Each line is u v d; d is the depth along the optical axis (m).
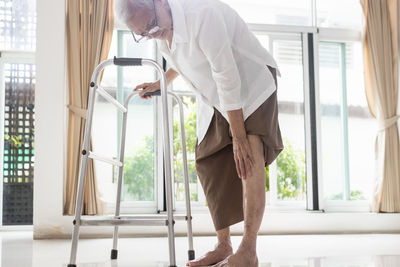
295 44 4.32
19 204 4.35
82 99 3.73
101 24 3.80
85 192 3.64
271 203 4.09
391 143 4.16
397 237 3.46
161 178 3.91
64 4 3.67
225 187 1.72
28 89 4.45
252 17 4.25
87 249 2.60
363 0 4.34
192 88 1.71
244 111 1.55
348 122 4.37
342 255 2.24
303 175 4.19
